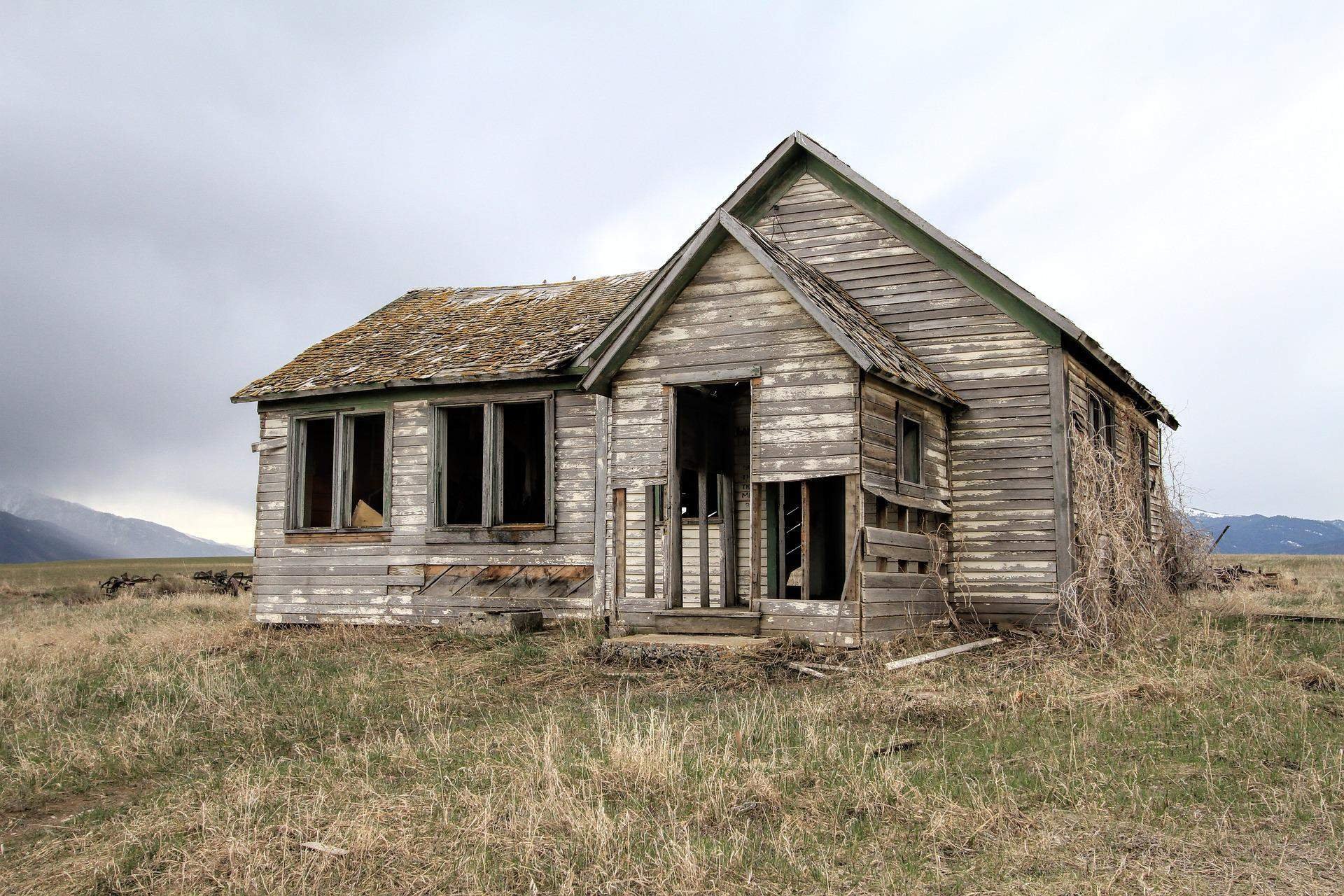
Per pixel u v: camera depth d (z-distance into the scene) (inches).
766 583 583.5
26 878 228.8
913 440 552.4
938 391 541.0
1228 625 549.6
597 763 286.2
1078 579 518.9
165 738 347.6
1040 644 498.3
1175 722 316.8
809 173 641.6
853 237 625.3
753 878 209.0
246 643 600.7
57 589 1273.4
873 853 220.4
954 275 599.2
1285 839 218.4
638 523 536.4
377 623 668.7
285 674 484.1
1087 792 252.1
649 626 514.9
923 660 451.5
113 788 303.4
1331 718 316.2
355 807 261.7
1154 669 396.8
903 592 518.3
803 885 205.2
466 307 819.4
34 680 454.0
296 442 712.4
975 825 232.7
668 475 521.0
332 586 687.1
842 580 608.7
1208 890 194.7
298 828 243.9
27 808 285.6
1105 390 694.5
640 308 532.7
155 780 308.2
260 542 714.2
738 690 417.4
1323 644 466.9
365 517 751.1
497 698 419.2
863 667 429.7
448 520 757.3
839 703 363.3
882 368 473.4
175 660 523.5
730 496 591.2
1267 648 428.8
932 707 344.2
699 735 323.0
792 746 309.7
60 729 368.8
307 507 719.7
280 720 376.8
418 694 421.1
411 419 677.9
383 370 682.2
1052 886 199.2
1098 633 487.8
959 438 592.7
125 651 565.9
